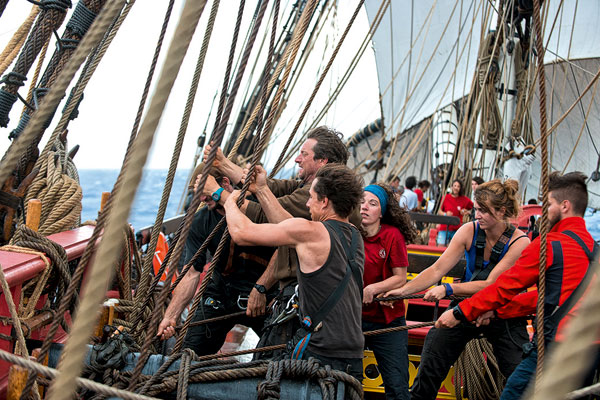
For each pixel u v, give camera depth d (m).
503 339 3.69
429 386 3.84
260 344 3.44
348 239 2.81
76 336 0.84
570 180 3.04
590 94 15.26
